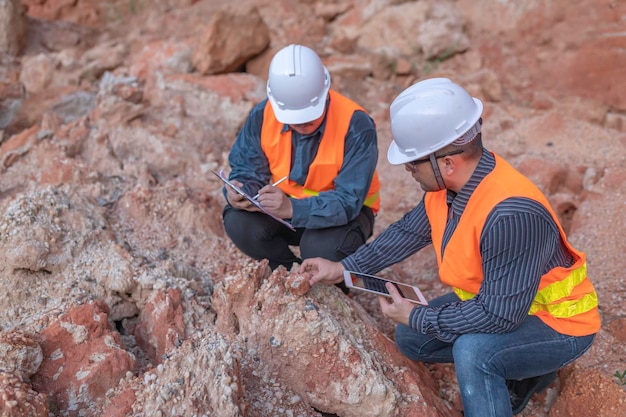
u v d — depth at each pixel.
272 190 2.96
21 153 4.40
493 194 2.33
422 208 2.80
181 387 2.35
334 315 2.82
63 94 5.15
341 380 2.61
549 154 4.81
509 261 2.30
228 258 3.70
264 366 2.69
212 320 3.01
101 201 3.87
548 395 2.95
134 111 4.84
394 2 6.28
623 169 4.30
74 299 2.98
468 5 6.20
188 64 5.55
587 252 3.82
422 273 3.90
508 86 5.72
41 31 6.60
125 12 7.45
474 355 2.43
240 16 5.51
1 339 2.48
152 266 3.35
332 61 5.88
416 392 2.67
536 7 5.68
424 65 6.06
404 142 2.39
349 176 3.04
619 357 3.01
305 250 3.17
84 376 2.59
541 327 2.48
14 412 2.20
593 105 5.27
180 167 4.59
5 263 3.08
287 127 3.11
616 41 5.19
